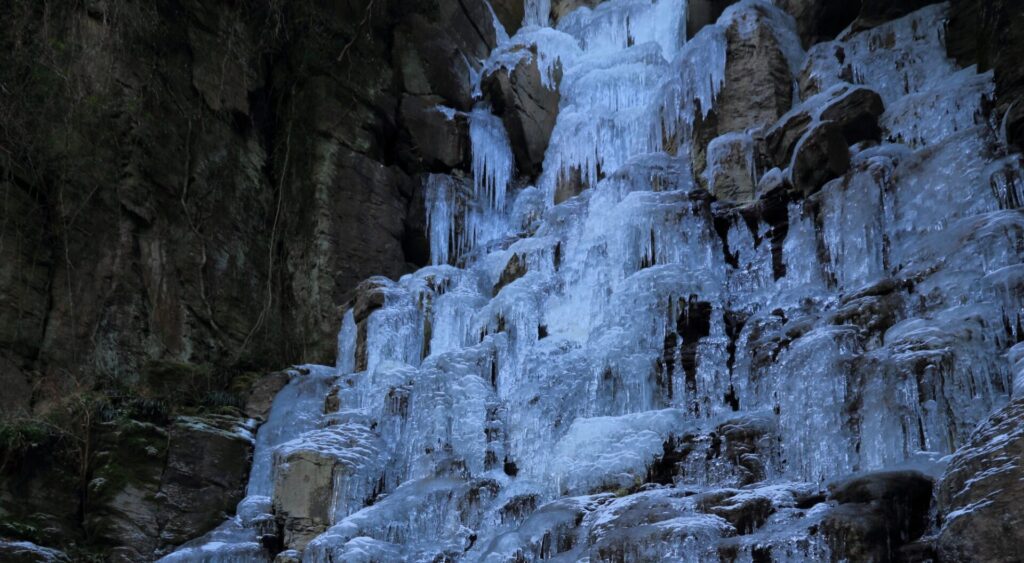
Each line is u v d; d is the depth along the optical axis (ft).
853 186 45.78
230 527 46.50
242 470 49.73
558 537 36.17
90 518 45.62
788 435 37.09
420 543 41.86
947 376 33.47
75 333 50.52
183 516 47.03
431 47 70.74
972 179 42.14
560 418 44.57
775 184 49.49
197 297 56.03
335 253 61.31
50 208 51.52
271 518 45.91
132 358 52.19
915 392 33.55
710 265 49.78
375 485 46.80
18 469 45.06
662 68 69.31
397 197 65.98
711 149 55.06
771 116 57.06
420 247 66.08
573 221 58.44
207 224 57.82
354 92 66.13
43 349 49.26
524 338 51.62
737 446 38.01
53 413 47.01
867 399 34.83
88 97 53.57
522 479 43.32
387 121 67.82
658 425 40.45
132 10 56.54
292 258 61.26
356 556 39.93
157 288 54.24
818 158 47.37
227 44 61.62
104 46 55.11
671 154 61.52
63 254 51.11
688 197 51.80
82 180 52.49
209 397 52.54
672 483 39.06
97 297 51.78
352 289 60.64
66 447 46.65
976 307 35.42
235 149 60.95
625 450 39.86
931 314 36.96
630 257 50.83
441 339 55.47
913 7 57.93
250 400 52.85
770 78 58.03
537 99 71.46
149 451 47.34
